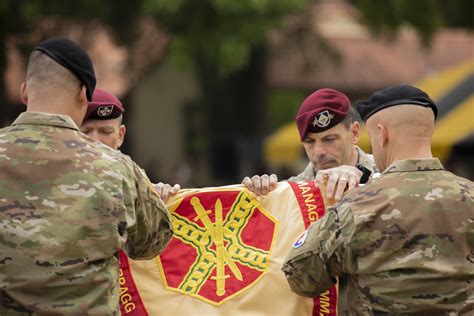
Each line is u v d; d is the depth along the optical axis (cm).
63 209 1091
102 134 1466
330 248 1177
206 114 6222
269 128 7081
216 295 1340
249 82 6075
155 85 7869
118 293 1134
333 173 1382
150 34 5441
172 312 1338
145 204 1175
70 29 5200
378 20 5559
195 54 4928
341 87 7625
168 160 7919
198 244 1380
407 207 1151
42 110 1152
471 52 8431
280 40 6128
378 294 1145
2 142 1123
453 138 3400
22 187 1097
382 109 1205
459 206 1155
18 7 4809
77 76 1159
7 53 5016
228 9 4694
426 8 5516
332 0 8581
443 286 1130
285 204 1390
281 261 1346
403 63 8125
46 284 1070
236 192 1405
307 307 1322
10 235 1076
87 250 1089
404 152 1192
